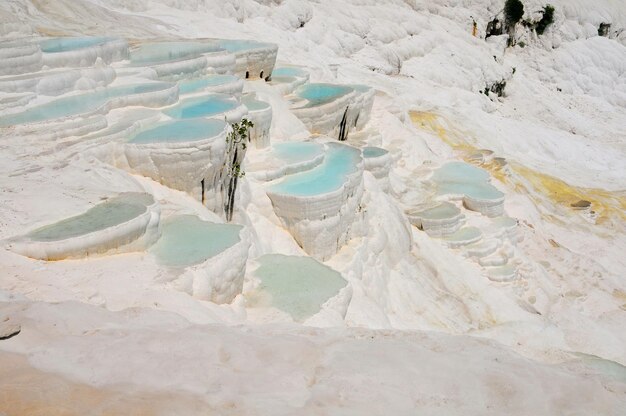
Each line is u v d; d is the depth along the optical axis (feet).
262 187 56.13
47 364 17.67
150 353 18.88
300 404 16.48
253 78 74.38
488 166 97.81
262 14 121.60
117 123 46.68
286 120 68.69
